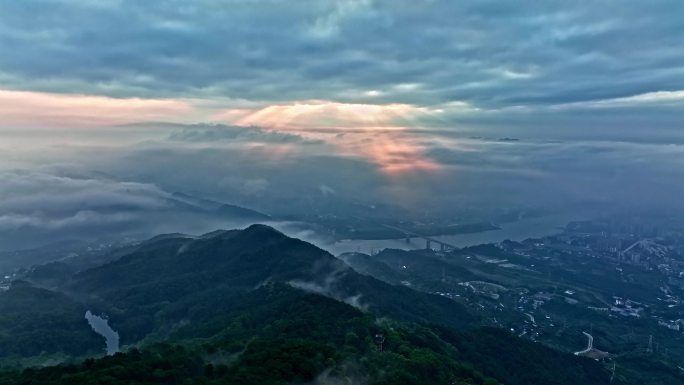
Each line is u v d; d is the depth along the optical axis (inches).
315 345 6289.4
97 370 5137.8
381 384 5723.4
